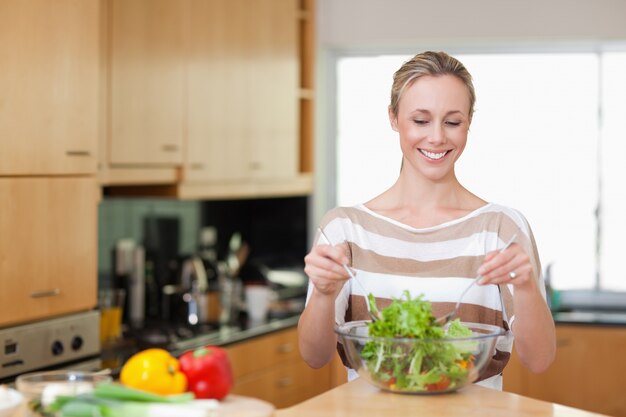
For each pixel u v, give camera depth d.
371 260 2.22
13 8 3.13
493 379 2.20
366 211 2.27
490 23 5.44
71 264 3.40
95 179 3.53
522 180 5.66
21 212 3.18
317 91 5.72
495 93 5.65
